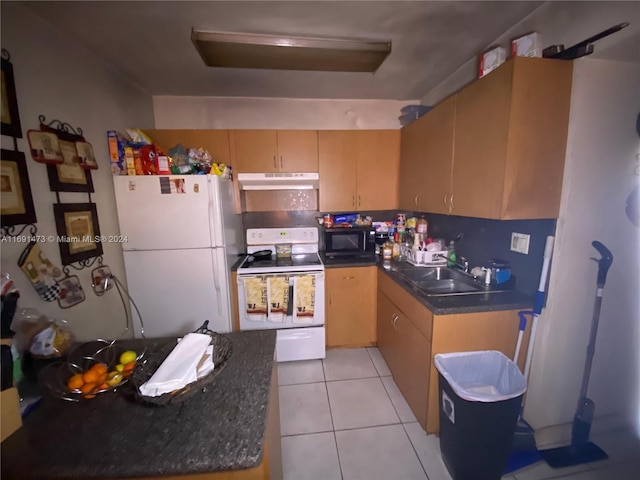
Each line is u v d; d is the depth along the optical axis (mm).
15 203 1166
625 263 1388
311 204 2750
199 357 888
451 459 1340
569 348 1438
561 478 1337
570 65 1206
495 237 1743
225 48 1626
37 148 1279
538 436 1505
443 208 1741
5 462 652
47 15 1320
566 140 1257
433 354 1455
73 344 1135
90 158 1626
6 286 824
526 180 1251
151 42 1600
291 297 2254
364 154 2482
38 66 1313
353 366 2271
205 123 2551
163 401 786
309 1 1284
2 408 716
